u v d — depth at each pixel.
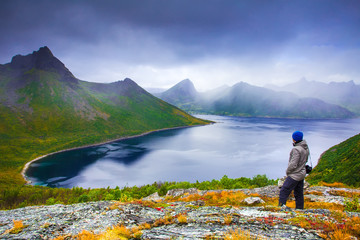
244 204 15.40
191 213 10.27
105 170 166.12
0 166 182.88
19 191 99.69
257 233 6.72
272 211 9.02
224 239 6.25
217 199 19.20
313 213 8.16
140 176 150.38
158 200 25.94
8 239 8.23
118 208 11.80
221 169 160.25
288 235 6.41
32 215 11.34
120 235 7.55
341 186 20.83
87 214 11.12
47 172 167.75
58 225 9.59
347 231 6.11
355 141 136.75
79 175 156.25
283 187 9.30
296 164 8.88
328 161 117.19
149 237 7.16
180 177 146.25
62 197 88.94
